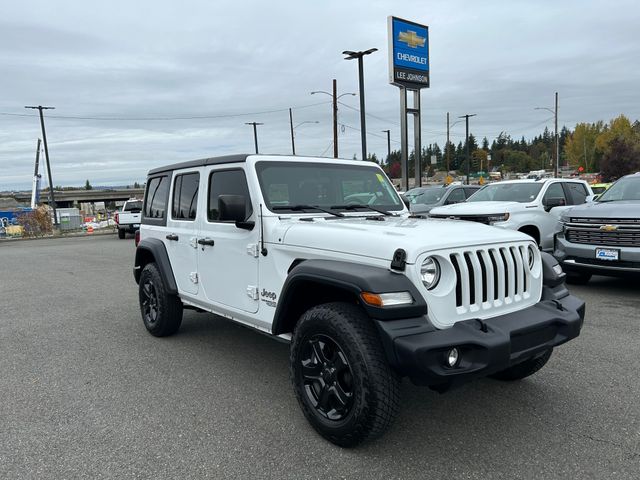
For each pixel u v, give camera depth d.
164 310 5.46
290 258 3.62
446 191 14.80
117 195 102.31
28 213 32.94
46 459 3.09
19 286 9.79
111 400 3.97
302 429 3.42
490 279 3.15
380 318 2.79
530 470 2.86
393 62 26.27
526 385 4.08
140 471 2.94
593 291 7.67
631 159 58.53
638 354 4.75
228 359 4.92
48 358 5.08
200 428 3.46
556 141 48.88
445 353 2.76
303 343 3.28
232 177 4.24
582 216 7.44
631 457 2.97
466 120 54.25
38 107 39.03
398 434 3.31
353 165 4.69
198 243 4.70
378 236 3.09
